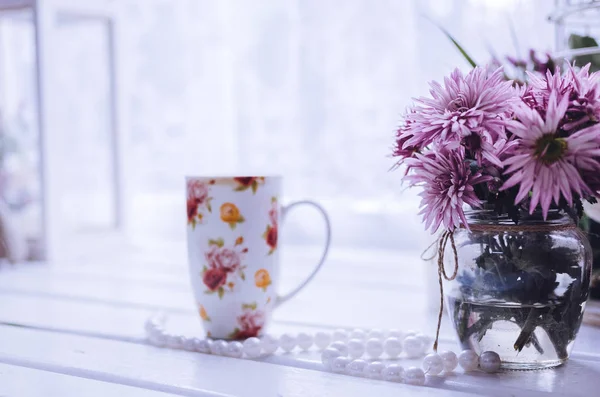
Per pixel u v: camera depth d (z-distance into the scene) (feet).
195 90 5.45
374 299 3.41
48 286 3.65
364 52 4.69
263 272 2.73
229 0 5.24
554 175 2.23
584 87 2.29
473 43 4.22
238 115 5.20
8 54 4.37
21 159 4.37
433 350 2.47
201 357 2.58
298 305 3.30
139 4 5.58
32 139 4.35
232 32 5.23
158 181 5.64
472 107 2.29
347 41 4.75
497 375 2.37
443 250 2.40
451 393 2.26
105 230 4.88
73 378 2.42
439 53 4.38
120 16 4.93
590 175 2.27
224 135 5.37
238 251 2.70
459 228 2.41
